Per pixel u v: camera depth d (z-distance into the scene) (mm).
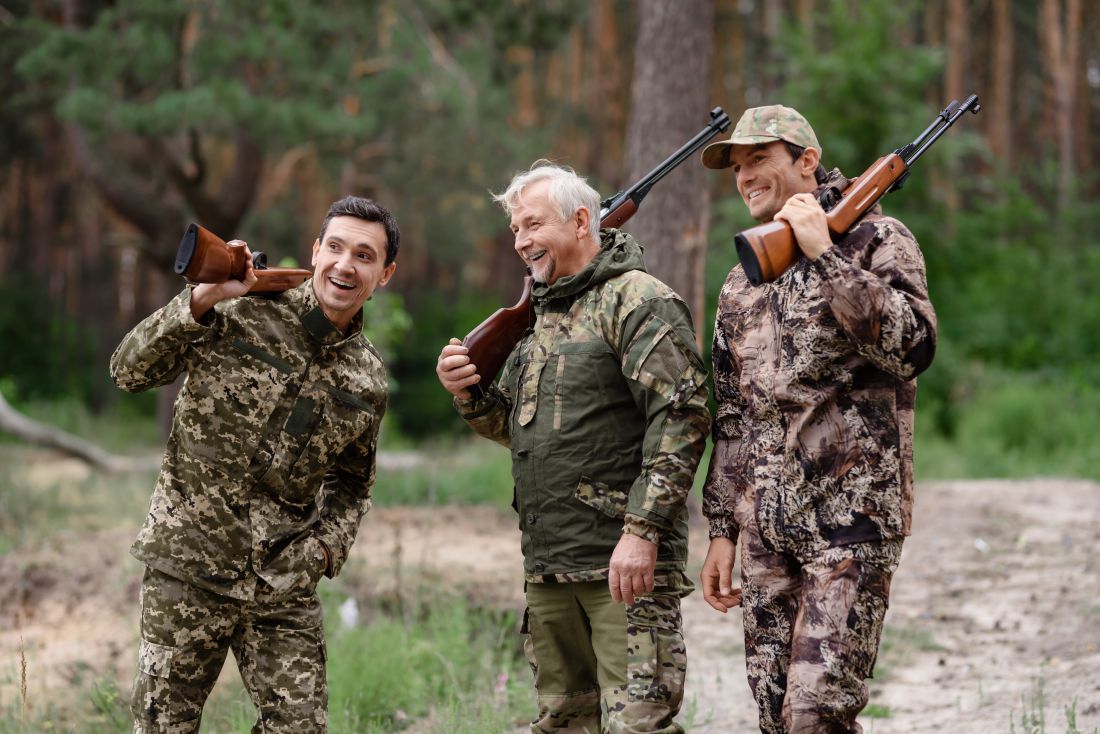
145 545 2971
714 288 15219
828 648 2715
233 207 16406
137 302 29625
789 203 2758
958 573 7184
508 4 16562
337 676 4703
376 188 21203
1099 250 19703
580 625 3164
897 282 2764
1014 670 4996
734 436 3100
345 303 3000
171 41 14250
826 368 2834
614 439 3025
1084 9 29625
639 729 2938
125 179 15875
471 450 14336
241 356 2979
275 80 15102
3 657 5535
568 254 3100
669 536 3061
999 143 26906
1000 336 17000
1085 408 15305
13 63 18594
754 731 4324
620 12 25719
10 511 9172
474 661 5211
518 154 18938
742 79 26672
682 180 8375
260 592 2990
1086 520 8906
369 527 8484
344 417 3082
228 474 2971
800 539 2828
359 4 15219
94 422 21469
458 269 32875
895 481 2797
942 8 29188
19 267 28578
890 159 2885
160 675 2934
